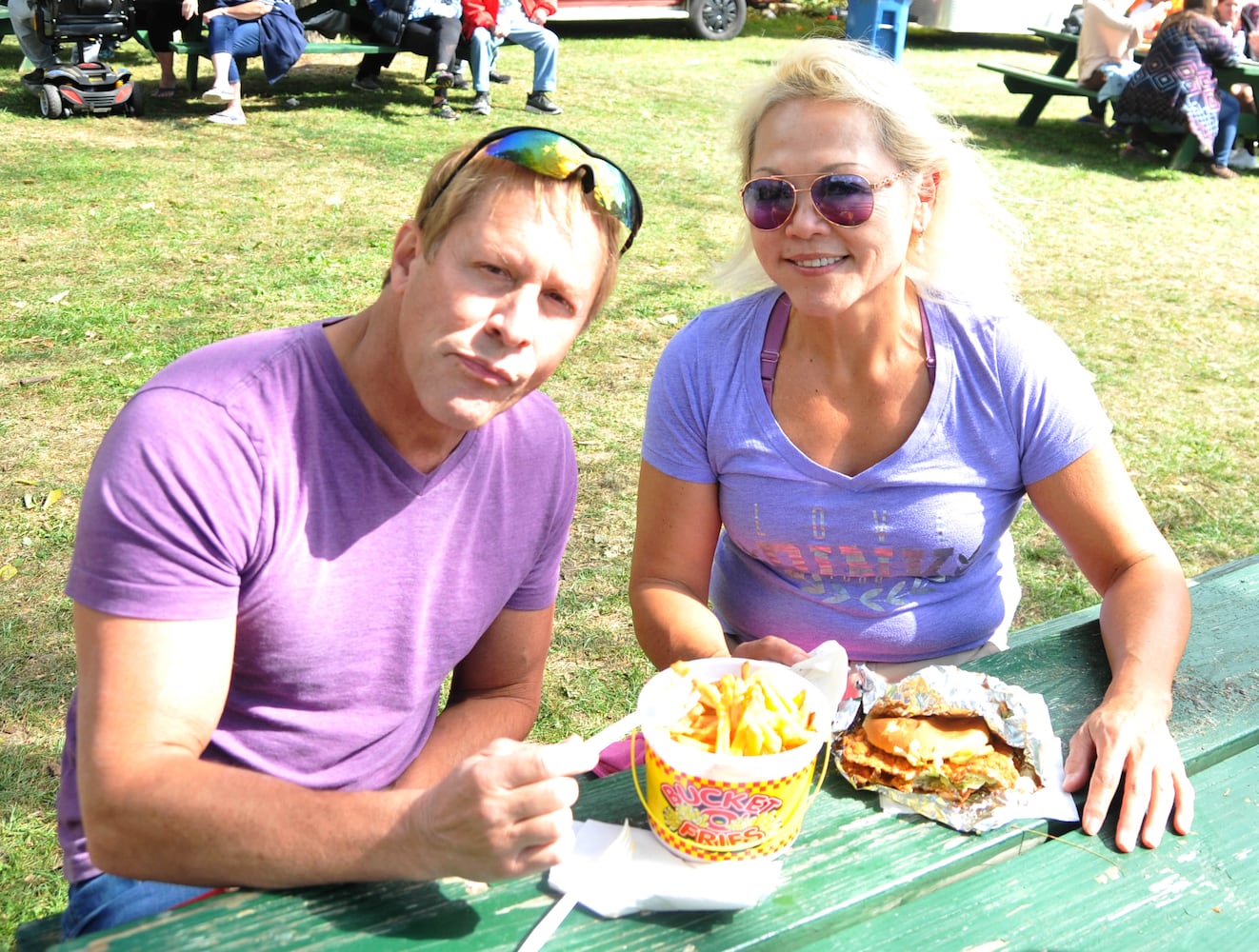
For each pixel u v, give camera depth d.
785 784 1.35
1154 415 5.35
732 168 2.11
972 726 1.59
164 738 1.30
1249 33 11.43
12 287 5.89
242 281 6.19
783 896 1.36
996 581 2.14
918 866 1.42
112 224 6.92
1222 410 5.45
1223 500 4.61
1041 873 1.44
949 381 1.94
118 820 1.28
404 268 1.43
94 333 5.41
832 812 1.52
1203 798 1.59
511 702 1.79
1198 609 2.06
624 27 16.42
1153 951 1.33
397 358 1.42
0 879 2.55
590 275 1.41
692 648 1.91
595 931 1.30
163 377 1.42
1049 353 1.96
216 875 1.29
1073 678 1.82
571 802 1.22
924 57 15.68
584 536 4.12
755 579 2.16
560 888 1.35
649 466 2.11
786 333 2.01
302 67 12.01
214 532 1.35
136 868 1.31
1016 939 1.34
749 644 1.79
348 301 6.04
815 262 1.84
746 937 1.30
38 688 3.17
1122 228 8.52
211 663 1.35
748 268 2.12
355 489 1.46
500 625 1.76
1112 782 1.55
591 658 3.49
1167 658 1.76
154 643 1.32
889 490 1.97
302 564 1.44
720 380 2.03
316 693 1.51
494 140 1.37
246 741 1.52
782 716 1.39
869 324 1.91
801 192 1.81
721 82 12.64
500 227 1.34
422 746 1.73
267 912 1.28
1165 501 4.56
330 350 1.46
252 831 1.26
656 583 2.09
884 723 1.59
